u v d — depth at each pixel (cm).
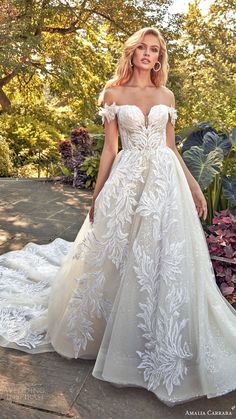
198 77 1338
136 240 177
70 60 1204
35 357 197
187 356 170
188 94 1130
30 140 1164
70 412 161
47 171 854
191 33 1393
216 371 170
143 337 176
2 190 607
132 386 176
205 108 995
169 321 168
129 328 175
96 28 1184
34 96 1469
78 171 653
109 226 185
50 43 1185
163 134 191
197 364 171
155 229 176
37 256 332
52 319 208
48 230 414
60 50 1194
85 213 484
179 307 170
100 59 1268
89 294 190
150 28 187
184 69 1256
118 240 184
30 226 426
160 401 168
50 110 1494
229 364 175
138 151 187
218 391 167
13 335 213
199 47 1389
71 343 194
